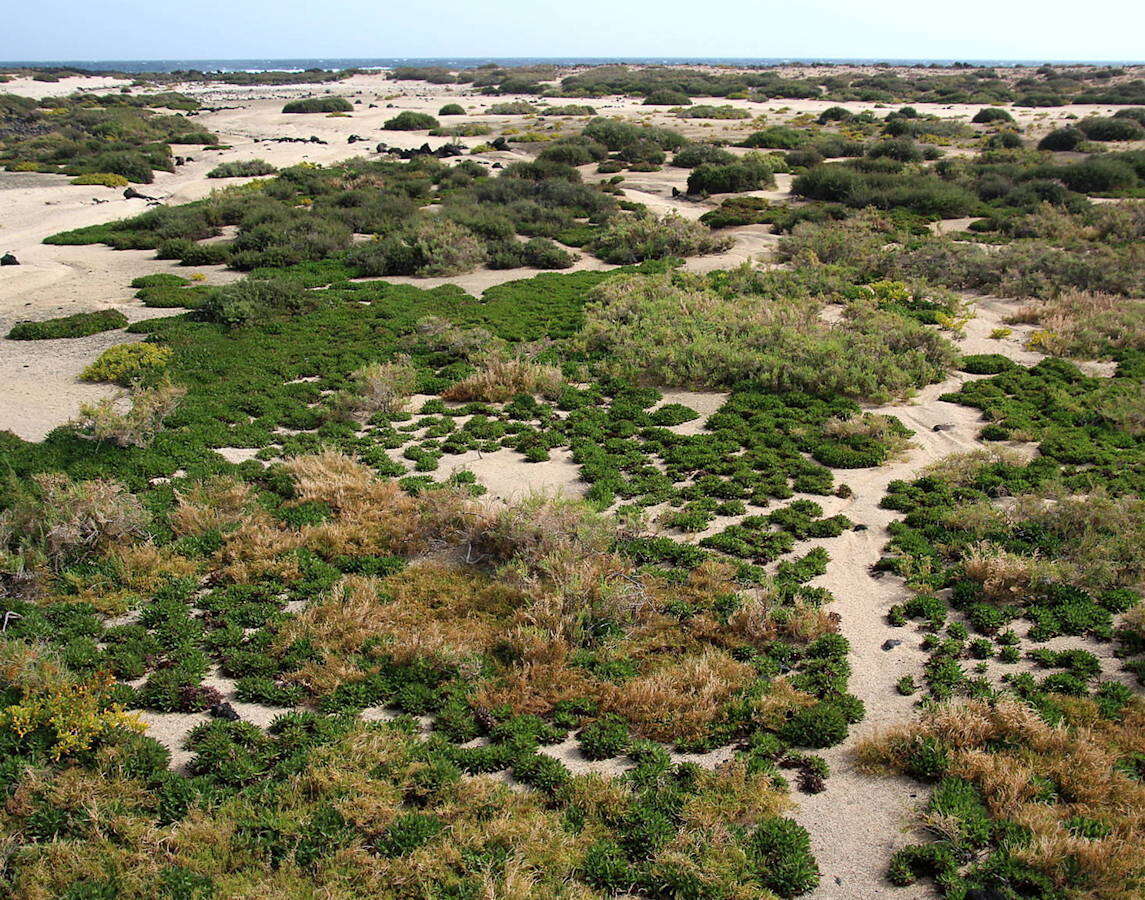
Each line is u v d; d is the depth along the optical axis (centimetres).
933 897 670
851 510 1324
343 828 727
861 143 5319
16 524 1202
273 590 1122
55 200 4253
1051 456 1463
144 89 12775
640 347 2025
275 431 1662
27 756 814
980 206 3656
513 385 1852
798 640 1008
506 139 6469
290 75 17575
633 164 5175
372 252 2988
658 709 884
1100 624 1000
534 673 948
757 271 2683
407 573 1163
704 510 1323
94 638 1027
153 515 1289
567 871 692
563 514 1205
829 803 770
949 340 2041
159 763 814
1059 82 10369
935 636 1006
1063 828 713
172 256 3116
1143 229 3069
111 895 665
